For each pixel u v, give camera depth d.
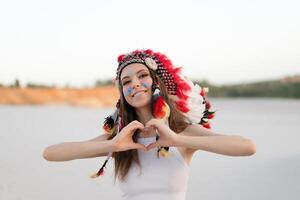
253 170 7.52
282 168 7.70
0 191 5.90
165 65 2.95
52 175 6.96
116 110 3.03
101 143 2.76
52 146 2.87
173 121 2.91
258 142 11.45
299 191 6.06
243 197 5.77
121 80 2.91
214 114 3.09
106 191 6.04
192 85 3.02
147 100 2.86
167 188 2.83
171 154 2.85
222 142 2.62
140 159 2.88
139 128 2.71
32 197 5.62
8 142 10.54
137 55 2.93
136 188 2.86
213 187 6.34
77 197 5.68
